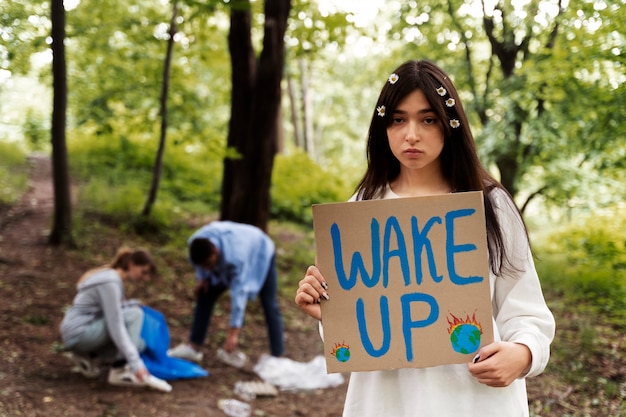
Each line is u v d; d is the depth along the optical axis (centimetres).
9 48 717
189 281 822
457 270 171
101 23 912
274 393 539
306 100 2314
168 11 974
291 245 1098
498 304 177
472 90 927
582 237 884
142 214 1002
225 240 580
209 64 1120
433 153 177
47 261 767
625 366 468
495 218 175
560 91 672
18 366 515
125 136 1353
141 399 494
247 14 877
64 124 803
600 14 546
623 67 561
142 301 742
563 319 603
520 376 163
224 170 916
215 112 1366
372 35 1014
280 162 1583
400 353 171
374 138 191
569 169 870
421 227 172
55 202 819
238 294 580
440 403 168
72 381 510
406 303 172
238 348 651
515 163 871
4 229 867
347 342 174
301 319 755
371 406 177
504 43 868
